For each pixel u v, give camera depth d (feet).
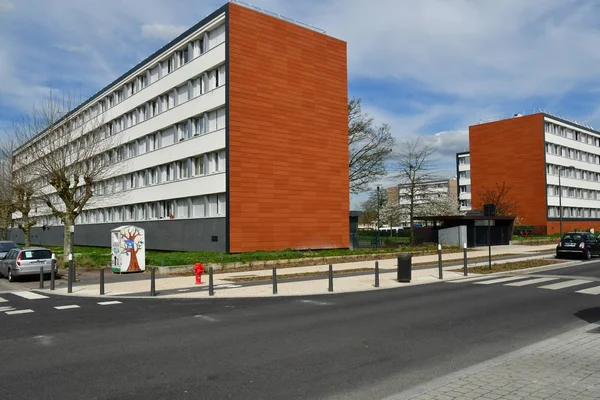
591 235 89.61
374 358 22.56
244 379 19.49
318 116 105.70
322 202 104.94
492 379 18.86
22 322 33.55
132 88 135.85
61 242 182.09
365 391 17.87
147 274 69.46
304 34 104.83
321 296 45.29
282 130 99.86
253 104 96.22
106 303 43.11
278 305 39.91
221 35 97.55
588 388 17.62
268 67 98.78
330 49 108.99
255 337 27.35
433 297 42.83
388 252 97.55
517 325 30.01
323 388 18.28
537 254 101.45
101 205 146.10
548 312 34.53
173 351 24.31
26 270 66.49
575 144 222.69
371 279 58.65
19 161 114.21
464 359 22.27
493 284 52.03
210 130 101.50
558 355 22.50
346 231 108.37
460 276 60.95
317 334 27.94
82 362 22.40
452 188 354.74
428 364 21.48
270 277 62.64
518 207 196.85
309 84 104.73
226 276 64.75
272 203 97.50
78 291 52.49
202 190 102.17
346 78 111.24
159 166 121.19
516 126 205.77
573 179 221.05
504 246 132.26
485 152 215.51
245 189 94.17
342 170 108.78
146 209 128.47
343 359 22.41
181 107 110.22
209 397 17.39
